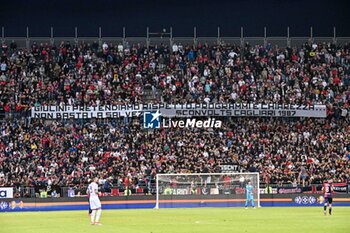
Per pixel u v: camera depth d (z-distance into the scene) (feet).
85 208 235.81
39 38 316.40
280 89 297.74
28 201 230.48
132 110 279.90
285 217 181.98
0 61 298.97
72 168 255.70
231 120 286.05
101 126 278.87
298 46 325.83
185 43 322.96
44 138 268.41
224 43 323.16
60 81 293.43
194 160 263.90
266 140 274.77
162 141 272.51
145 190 245.65
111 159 261.24
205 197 240.73
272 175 255.91
